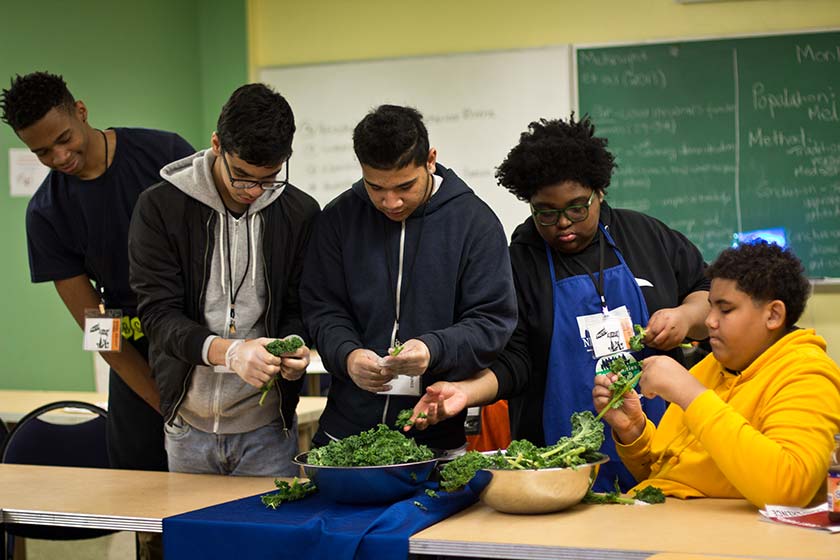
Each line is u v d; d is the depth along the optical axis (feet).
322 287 8.04
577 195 7.84
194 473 8.55
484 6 18.07
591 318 8.16
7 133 16.87
